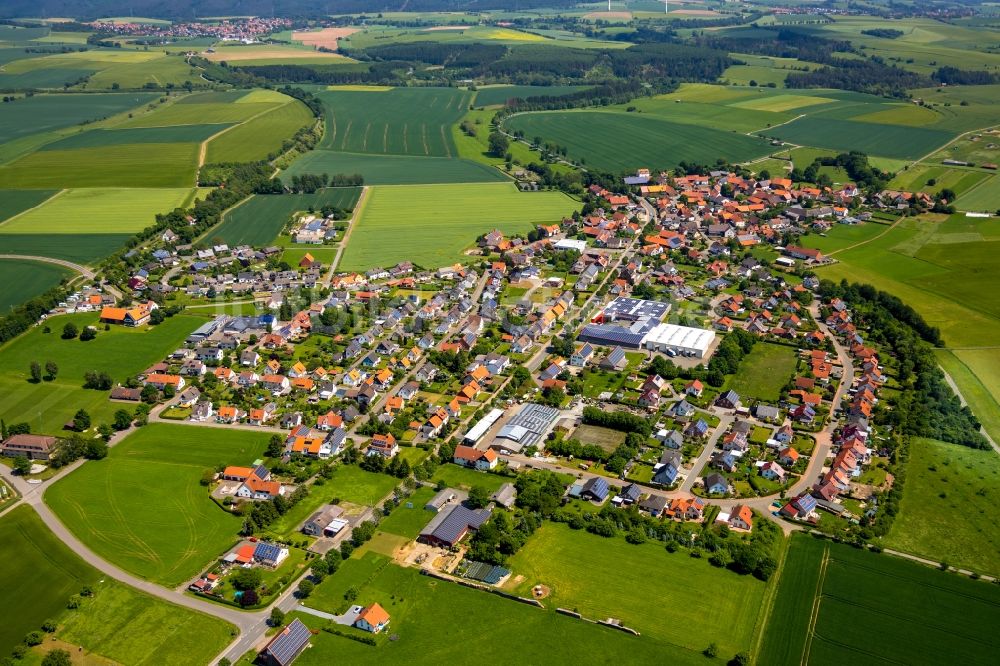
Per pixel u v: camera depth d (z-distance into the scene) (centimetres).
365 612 17075
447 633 16788
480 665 15988
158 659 16238
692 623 16838
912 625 16650
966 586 17700
